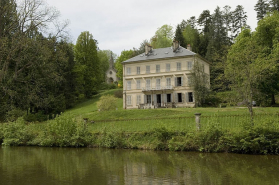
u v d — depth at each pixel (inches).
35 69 1423.5
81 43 2618.1
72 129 868.0
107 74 3772.1
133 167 516.7
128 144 769.6
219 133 653.9
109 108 1627.7
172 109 1378.0
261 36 1326.3
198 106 1678.2
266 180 399.2
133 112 1323.8
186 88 1857.8
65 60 1374.3
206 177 425.7
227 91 1748.3
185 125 839.7
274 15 1350.9
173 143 695.7
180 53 1909.4
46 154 711.7
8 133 952.9
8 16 1127.0
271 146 601.3
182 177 429.4
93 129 922.7
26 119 1358.3
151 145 729.6
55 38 1225.4
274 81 1238.9
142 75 1996.8
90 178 436.8
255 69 767.7
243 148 616.4
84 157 649.0
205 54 2436.0
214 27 2459.4
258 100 1330.0
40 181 422.6
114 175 454.9
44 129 951.0
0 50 1130.0
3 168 526.9
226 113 1007.0
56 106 1825.8
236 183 388.2
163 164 535.5
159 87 1931.6
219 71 1979.6
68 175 461.1
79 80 2358.5
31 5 1114.1
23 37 1111.6
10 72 1375.5
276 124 616.7
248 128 626.8
